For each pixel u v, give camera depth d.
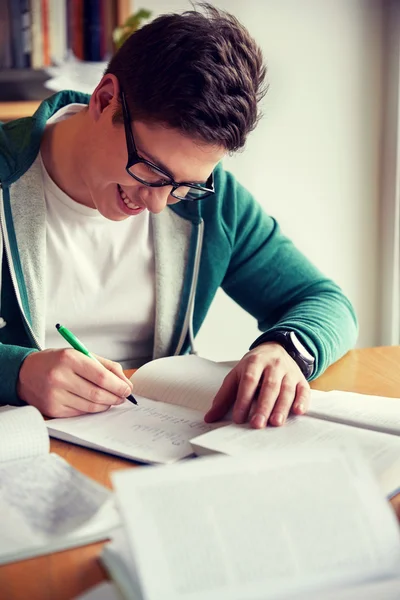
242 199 1.53
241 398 0.93
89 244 1.39
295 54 2.46
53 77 2.11
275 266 1.50
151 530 0.55
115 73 1.10
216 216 1.48
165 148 1.03
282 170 2.52
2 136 1.35
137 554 0.53
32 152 1.33
